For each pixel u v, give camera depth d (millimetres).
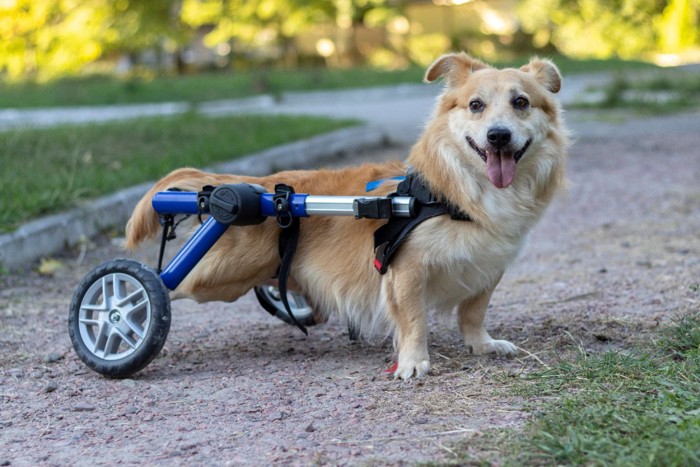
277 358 4672
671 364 3949
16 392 4172
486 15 42344
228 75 31391
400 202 4148
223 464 3162
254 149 11180
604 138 15438
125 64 38156
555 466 2953
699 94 22734
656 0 39469
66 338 5164
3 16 27844
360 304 4500
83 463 3246
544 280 6430
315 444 3314
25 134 11141
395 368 4293
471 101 4266
